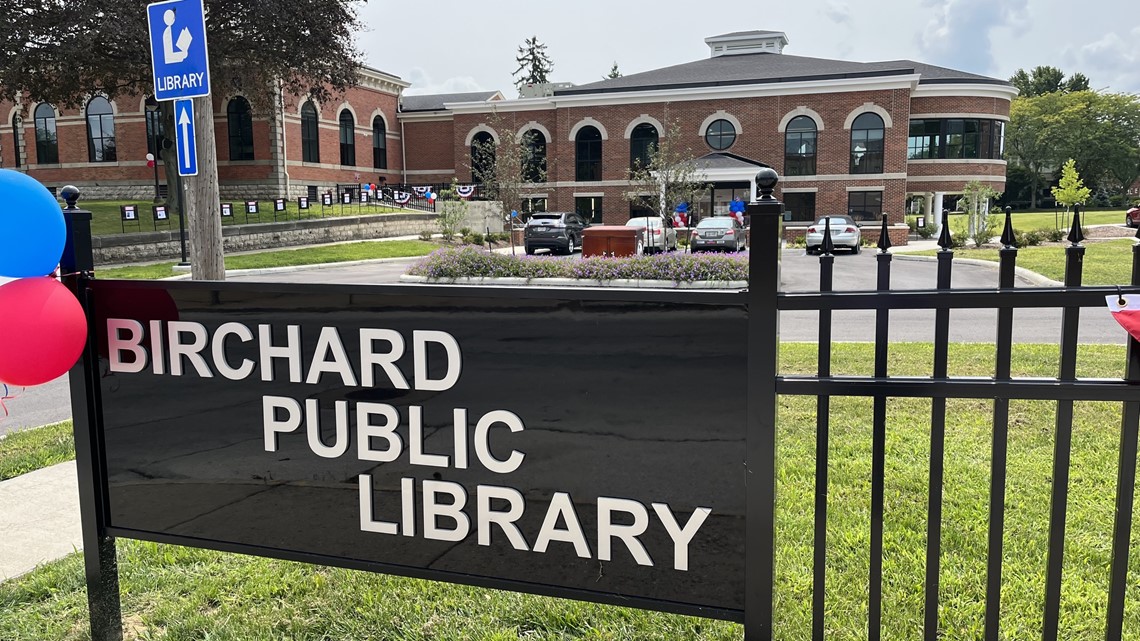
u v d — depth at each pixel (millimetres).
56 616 3094
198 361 2568
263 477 2545
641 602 2176
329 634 2883
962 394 1900
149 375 2639
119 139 36719
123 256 21734
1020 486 4004
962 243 25641
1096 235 28297
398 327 2311
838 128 35906
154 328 2607
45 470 4770
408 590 3176
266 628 2922
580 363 2141
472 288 2203
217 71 26281
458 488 2316
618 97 38594
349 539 2469
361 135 43375
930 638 2186
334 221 29703
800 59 42219
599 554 2195
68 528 3928
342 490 2451
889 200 35625
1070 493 3896
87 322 2674
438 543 2363
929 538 2117
